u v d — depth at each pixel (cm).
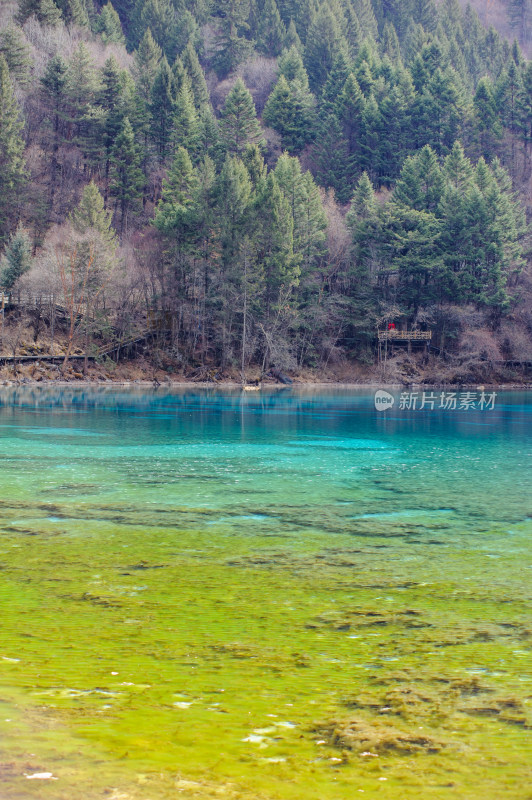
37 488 1891
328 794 518
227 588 1058
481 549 1327
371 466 2416
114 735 599
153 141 11256
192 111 10656
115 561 1202
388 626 895
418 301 9262
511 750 587
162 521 1532
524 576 1146
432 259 8931
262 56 16000
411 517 1611
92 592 1023
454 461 2559
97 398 5656
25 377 7025
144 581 1087
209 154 10712
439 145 11781
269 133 11781
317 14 15338
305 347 8925
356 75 12800
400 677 732
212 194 8475
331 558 1248
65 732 602
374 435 3459
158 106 11150
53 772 538
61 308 8050
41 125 10681
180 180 8794
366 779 540
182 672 736
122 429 3478
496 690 703
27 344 7569
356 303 9075
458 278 8956
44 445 2806
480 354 8800
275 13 16562
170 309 8488
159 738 596
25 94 10875
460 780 541
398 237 8750
